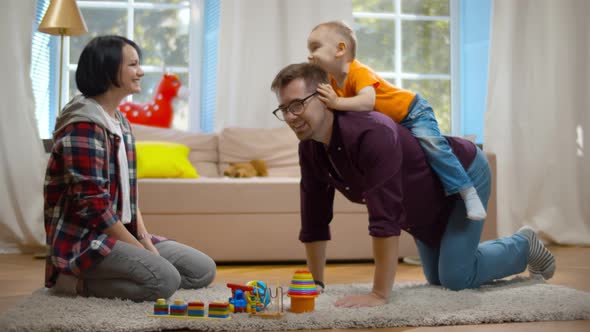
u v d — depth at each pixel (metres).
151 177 3.61
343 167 1.85
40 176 3.93
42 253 3.73
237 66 4.26
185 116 4.54
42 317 1.59
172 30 4.54
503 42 4.47
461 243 2.03
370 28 4.79
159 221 3.33
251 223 3.38
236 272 3.01
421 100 2.16
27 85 3.94
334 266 3.28
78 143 1.86
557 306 1.74
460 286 2.06
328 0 4.36
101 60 1.92
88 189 1.85
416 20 4.86
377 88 2.16
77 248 1.89
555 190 4.41
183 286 2.16
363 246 3.44
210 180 3.41
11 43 3.89
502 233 4.41
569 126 4.42
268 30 4.32
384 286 1.78
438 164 1.99
